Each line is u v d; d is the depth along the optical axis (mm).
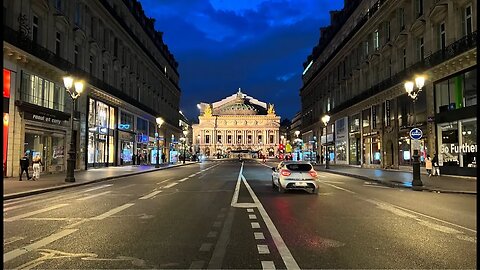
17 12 25031
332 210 12109
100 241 7691
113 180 26062
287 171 17609
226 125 163000
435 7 28234
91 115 37625
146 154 59188
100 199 15086
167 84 77062
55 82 29828
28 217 10648
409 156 33438
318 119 67750
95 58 38906
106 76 42375
